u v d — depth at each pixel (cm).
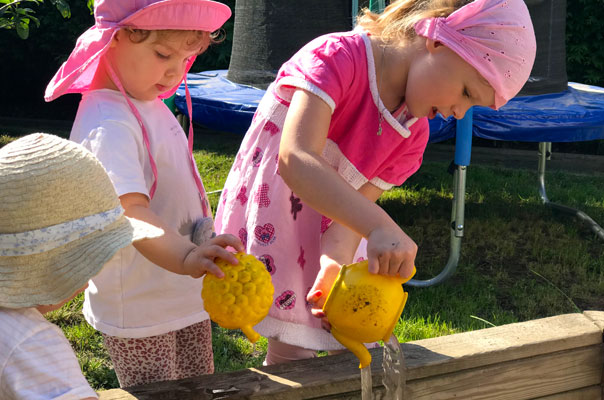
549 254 428
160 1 136
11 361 102
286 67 152
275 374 140
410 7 147
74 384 105
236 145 719
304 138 134
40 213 103
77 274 105
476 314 335
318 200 125
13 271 104
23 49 878
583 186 607
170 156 157
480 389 154
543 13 475
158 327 157
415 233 461
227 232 170
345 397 140
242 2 487
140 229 117
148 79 147
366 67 148
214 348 286
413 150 166
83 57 144
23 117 870
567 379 164
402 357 139
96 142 139
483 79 135
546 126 402
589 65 759
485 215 502
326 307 122
